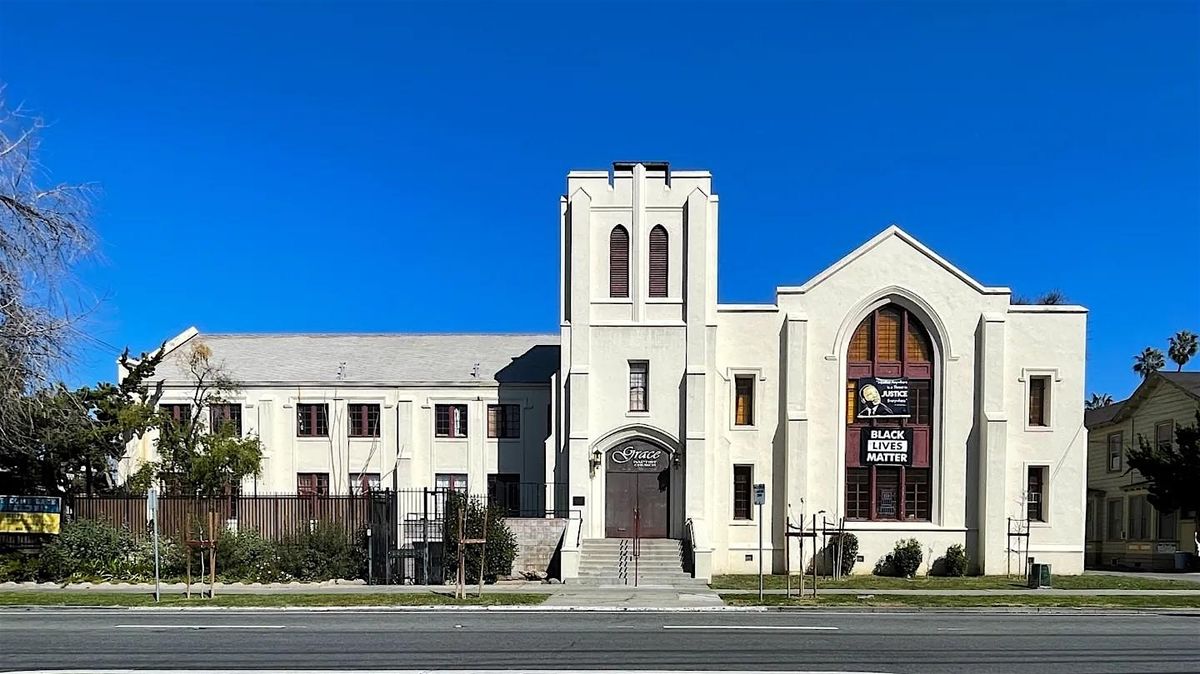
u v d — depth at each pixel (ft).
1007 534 119.24
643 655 56.75
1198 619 78.79
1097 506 178.60
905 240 123.54
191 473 124.77
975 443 121.80
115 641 62.54
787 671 51.62
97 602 85.51
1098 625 73.72
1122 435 171.53
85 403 118.83
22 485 113.91
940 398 122.42
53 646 60.49
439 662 54.29
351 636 64.80
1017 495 120.98
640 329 119.24
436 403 142.82
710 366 119.14
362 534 107.34
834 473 121.08
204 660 55.06
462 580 89.97
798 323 121.60
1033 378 123.13
